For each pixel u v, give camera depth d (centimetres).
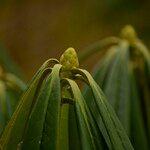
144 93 89
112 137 58
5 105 81
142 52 89
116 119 59
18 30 263
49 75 58
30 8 269
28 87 60
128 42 90
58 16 268
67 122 64
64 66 62
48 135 56
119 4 233
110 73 83
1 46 124
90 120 59
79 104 58
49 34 264
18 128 60
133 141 84
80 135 57
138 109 85
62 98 61
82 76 62
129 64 89
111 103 81
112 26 240
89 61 232
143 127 85
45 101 57
